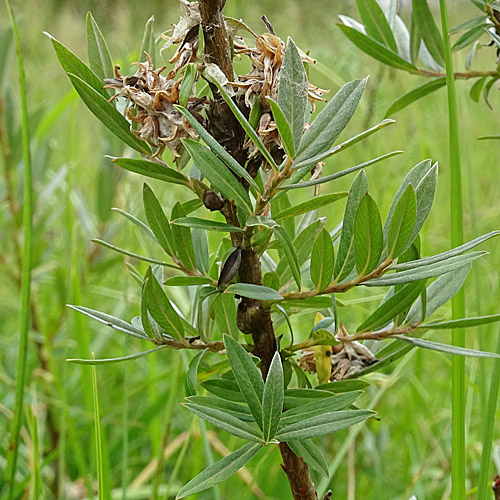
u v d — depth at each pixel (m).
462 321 0.61
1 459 1.00
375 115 1.33
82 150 1.81
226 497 1.02
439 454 1.05
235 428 0.58
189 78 0.59
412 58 0.73
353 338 0.64
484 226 1.47
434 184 0.60
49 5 2.47
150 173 0.61
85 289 1.12
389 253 0.60
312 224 0.66
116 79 0.61
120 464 1.06
